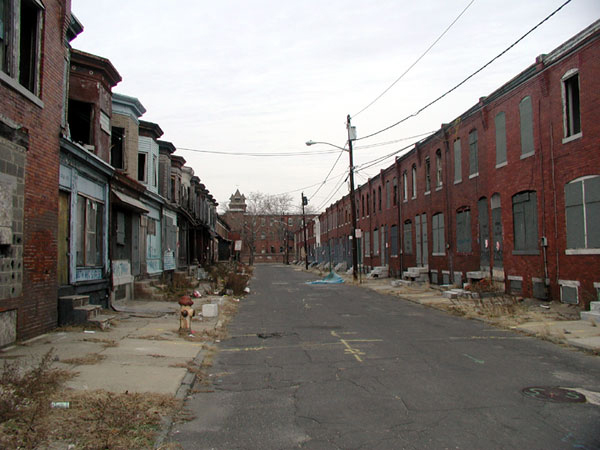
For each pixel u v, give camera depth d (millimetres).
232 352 9859
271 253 108625
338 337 11359
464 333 11781
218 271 36625
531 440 4867
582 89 13945
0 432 4734
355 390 6852
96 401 5871
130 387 6695
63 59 11531
